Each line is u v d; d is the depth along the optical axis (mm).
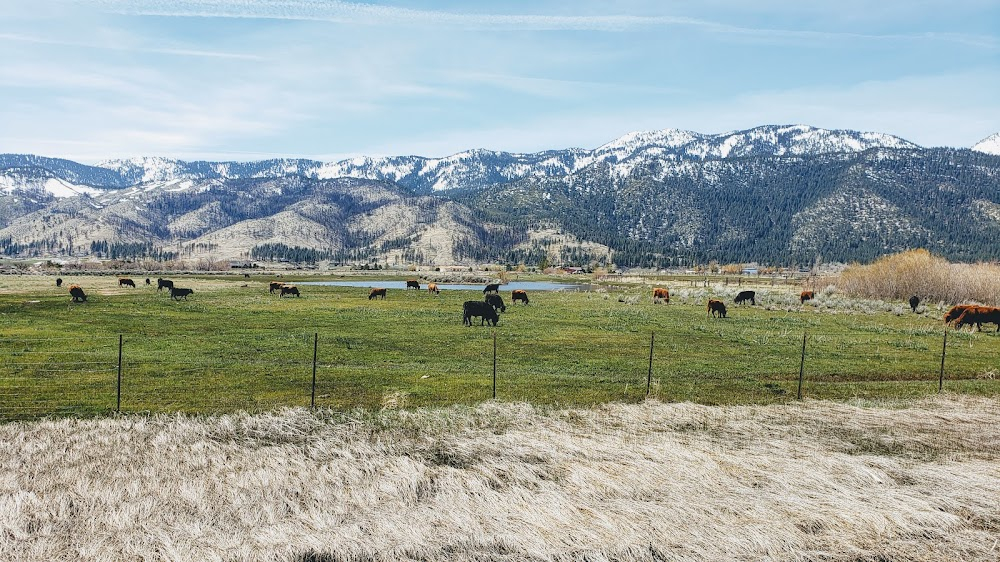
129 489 11836
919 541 10461
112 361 25250
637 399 20781
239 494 11781
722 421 17688
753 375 25172
